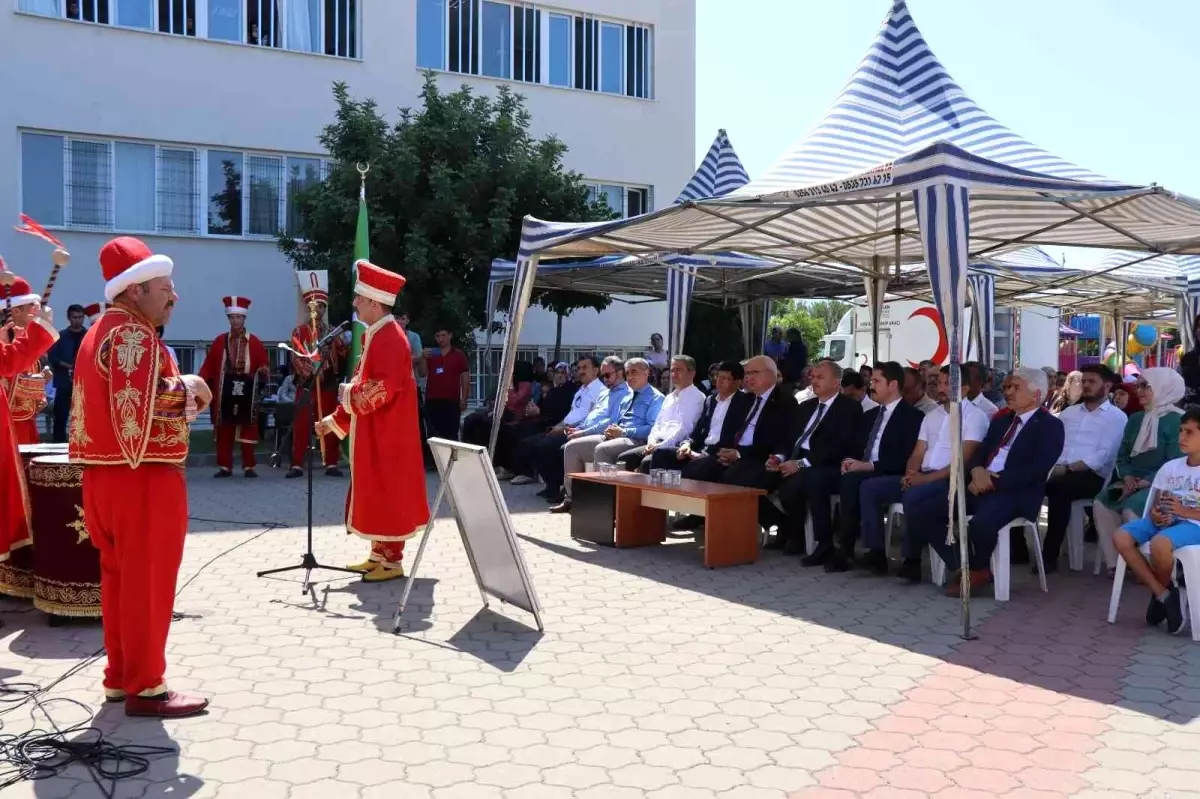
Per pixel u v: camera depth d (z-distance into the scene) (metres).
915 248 10.32
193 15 17.12
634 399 10.44
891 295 15.72
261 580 6.94
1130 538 5.99
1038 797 3.67
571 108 20.25
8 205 15.97
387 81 18.56
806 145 8.13
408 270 14.69
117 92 16.62
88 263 16.61
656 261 12.24
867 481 7.37
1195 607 5.71
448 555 7.86
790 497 7.99
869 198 7.13
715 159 13.58
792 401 8.65
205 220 17.41
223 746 4.03
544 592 6.74
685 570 7.47
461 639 5.59
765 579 7.20
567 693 4.73
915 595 6.77
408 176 14.68
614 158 20.70
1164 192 6.77
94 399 4.12
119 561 4.24
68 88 16.30
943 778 3.83
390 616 6.05
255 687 4.74
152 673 4.30
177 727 4.23
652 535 8.45
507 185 15.45
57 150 16.39
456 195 15.00
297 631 5.68
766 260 12.73
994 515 6.59
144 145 16.95
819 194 6.66
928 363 9.23
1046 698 4.73
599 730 4.27
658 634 5.75
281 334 17.97
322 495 10.93
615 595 6.67
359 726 4.27
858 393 8.19
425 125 15.55
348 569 7.13
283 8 17.78
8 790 3.62
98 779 3.71
